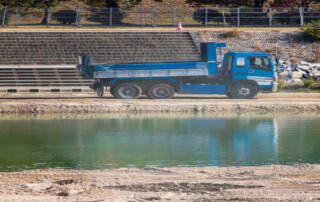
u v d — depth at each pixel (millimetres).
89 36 149500
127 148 56344
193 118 79188
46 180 39312
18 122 76125
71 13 192000
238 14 176125
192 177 39906
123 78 97000
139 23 195000
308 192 34406
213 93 98062
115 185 37094
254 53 97625
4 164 48469
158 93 97438
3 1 190750
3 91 114375
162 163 48375
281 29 161875
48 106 86688
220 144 58438
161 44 146625
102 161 49625
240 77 97438
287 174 40688
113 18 194500
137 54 141750
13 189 35688
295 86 118062
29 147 57406
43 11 184125
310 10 183625
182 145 58094
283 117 80625
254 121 76188
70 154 53219
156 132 67125
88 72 96500
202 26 177250
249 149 55531
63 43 144500
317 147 56625
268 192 34250
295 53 145000
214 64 96875
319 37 149875
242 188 35875
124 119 78562
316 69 129250
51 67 124125
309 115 83125
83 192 34688
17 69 122875
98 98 98688
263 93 107000
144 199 32812
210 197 33000
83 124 73938
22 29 159375
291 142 59750
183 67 96625
